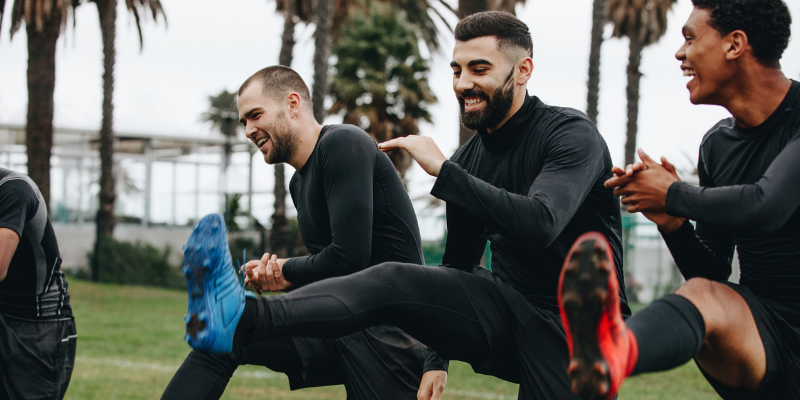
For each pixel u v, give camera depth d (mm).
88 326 10609
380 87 22344
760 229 1852
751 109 2092
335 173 2787
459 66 2459
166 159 26609
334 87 23109
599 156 2371
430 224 16188
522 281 2525
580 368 1512
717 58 2021
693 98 2113
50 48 16172
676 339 1745
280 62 18125
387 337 2955
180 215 26328
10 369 3158
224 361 2818
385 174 2934
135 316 12219
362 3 23828
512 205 2143
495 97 2420
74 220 25406
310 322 1916
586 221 2451
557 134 2387
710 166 2314
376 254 2959
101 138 21406
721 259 2363
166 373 6832
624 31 25578
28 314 3209
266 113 2881
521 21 2494
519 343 2389
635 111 25578
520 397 2434
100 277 20297
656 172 2006
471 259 2615
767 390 2008
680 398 6148
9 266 3166
